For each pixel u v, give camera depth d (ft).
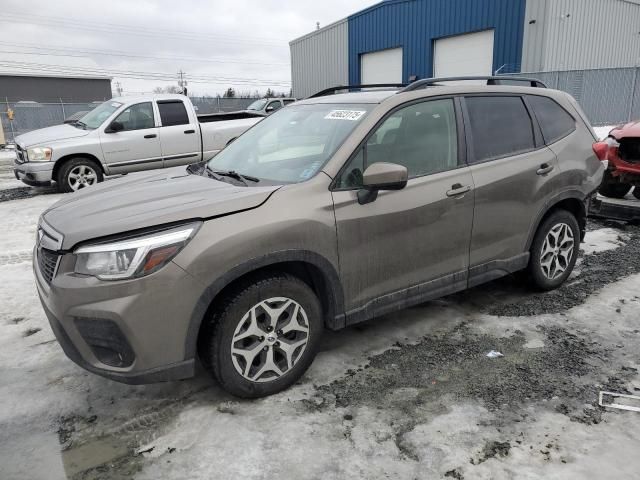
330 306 10.27
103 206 9.61
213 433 8.89
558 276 14.56
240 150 12.78
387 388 10.14
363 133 10.47
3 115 78.43
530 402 9.59
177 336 8.58
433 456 8.21
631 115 55.47
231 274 8.77
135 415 9.49
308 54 94.22
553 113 14.07
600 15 60.23
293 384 10.26
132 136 32.60
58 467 8.25
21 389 10.45
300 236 9.37
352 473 7.89
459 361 11.11
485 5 61.21
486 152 12.30
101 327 8.27
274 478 7.83
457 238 11.68
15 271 17.40
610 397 9.70
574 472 7.80
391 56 76.38
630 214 20.71
